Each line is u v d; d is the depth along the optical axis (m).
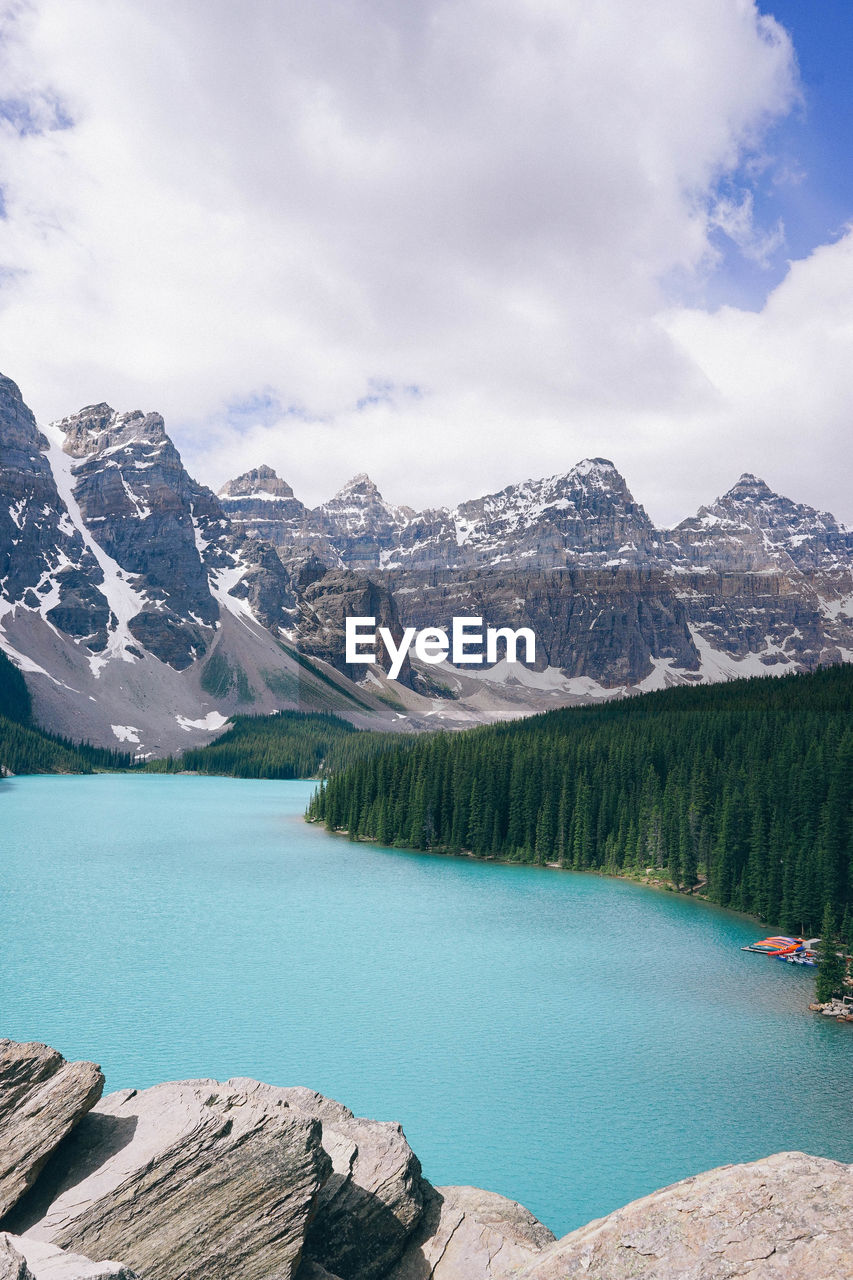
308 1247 19.22
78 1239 17.33
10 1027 67.81
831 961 77.81
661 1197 16.80
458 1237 20.48
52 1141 19.02
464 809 170.62
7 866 145.12
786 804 122.38
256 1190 18.52
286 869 147.75
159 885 130.50
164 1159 18.91
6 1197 17.89
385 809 182.12
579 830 153.38
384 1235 19.81
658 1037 68.19
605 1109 55.25
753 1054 64.81
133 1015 71.12
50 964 85.88
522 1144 50.25
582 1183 46.06
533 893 129.38
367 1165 21.41
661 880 137.75
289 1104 23.34
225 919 108.06
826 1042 67.50
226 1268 17.45
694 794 136.25
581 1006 75.69
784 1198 15.84
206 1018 70.88
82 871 141.88
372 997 77.56
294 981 82.06
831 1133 52.31
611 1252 15.98
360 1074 60.00
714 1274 14.77
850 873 103.62
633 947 97.25
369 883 135.88
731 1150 49.94
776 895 111.31
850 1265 14.19
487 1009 74.62
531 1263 16.86
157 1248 17.41
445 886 134.50
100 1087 20.25
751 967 89.38
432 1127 52.31
